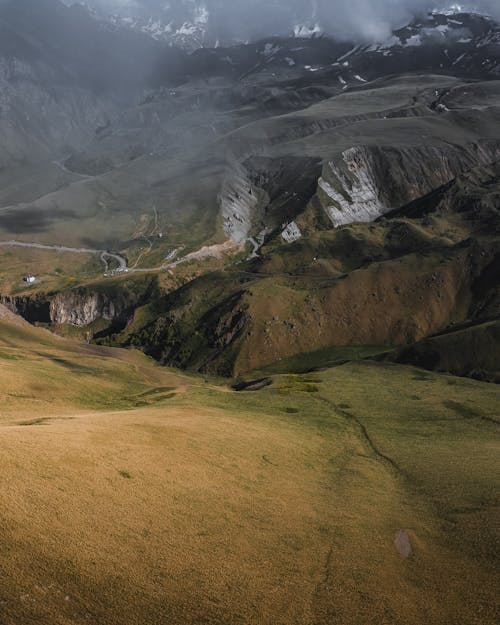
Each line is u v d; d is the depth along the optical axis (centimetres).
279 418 10869
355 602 3975
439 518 5862
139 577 3653
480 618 3912
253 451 7350
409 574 4550
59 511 4056
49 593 3216
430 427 11119
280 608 3750
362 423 11306
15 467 4431
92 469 4931
